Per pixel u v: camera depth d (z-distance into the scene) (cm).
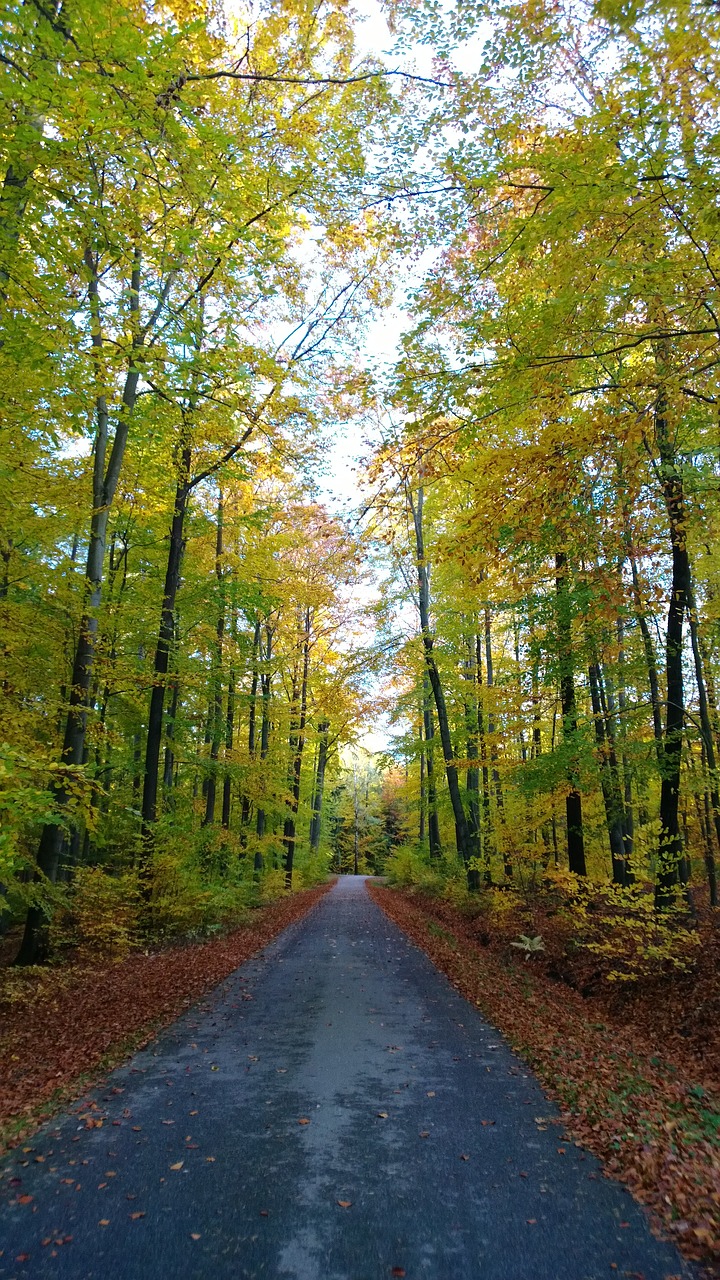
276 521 1706
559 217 571
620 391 636
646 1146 442
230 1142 461
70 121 579
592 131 553
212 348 843
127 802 1352
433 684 1817
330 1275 314
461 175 634
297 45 861
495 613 1670
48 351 689
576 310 620
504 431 761
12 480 873
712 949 911
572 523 663
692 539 1025
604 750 1114
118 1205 377
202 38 685
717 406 656
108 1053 653
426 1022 780
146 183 751
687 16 464
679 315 631
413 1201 382
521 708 1236
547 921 1268
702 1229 346
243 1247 336
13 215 636
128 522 1543
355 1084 577
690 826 1608
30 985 879
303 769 3103
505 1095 550
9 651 977
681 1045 706
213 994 914
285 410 1149
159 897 1289
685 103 511
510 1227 354
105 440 1112
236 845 1689
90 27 542
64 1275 314
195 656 1644
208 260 808
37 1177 411
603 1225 356
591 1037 709
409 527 1745
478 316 709
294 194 830
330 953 1253
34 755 721
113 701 1625
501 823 1394
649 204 558
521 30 554
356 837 6750
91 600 1089
